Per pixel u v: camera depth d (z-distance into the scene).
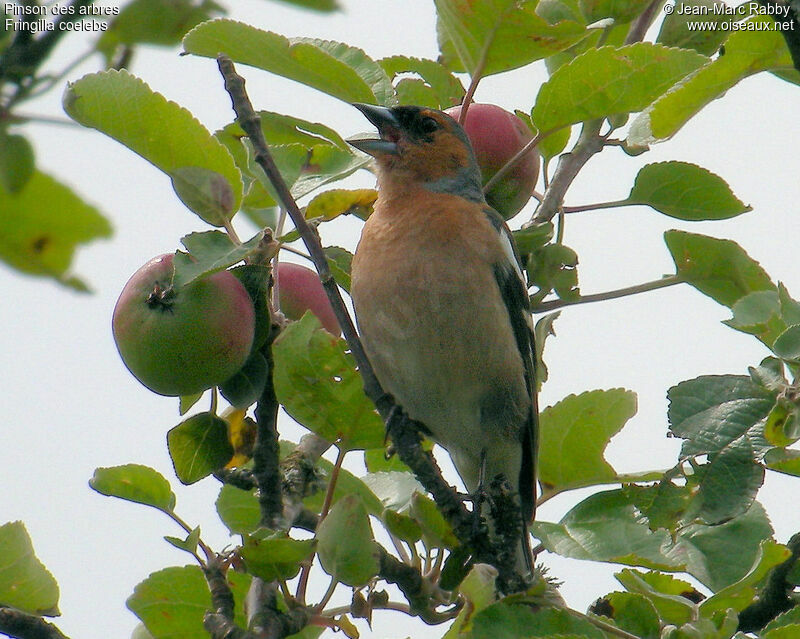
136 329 6.65
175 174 7.34
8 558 6.74
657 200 8.66
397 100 9.38
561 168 8.70
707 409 6.68
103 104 7.09
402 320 8.80
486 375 8.96
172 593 7.23
